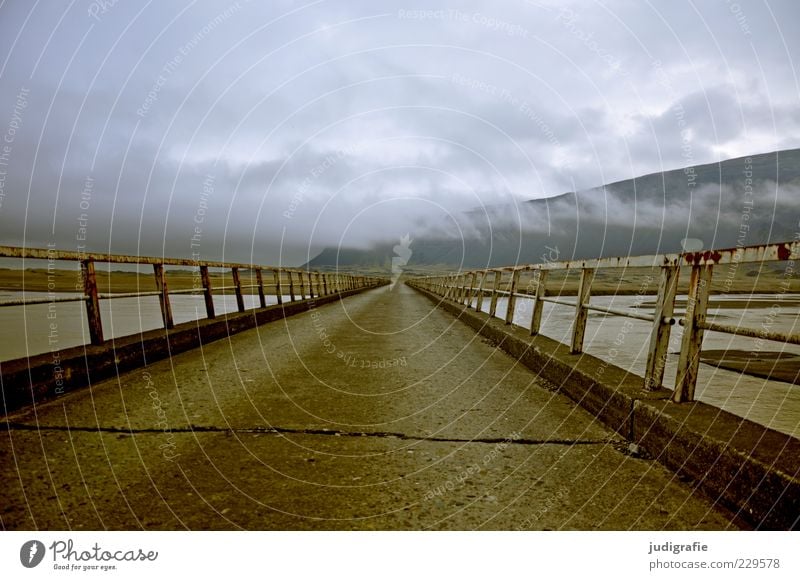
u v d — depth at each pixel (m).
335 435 3.14
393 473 2.56
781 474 1.89
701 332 2.95
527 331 6.77
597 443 3.06
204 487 2.37
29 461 2.65
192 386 4.46
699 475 2.40
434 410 3.76
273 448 2.89
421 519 2.11
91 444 2.91
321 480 2.46
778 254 2.11
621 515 2.15
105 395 4.09
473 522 2.09
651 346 3.34
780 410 4.96
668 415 2.72
